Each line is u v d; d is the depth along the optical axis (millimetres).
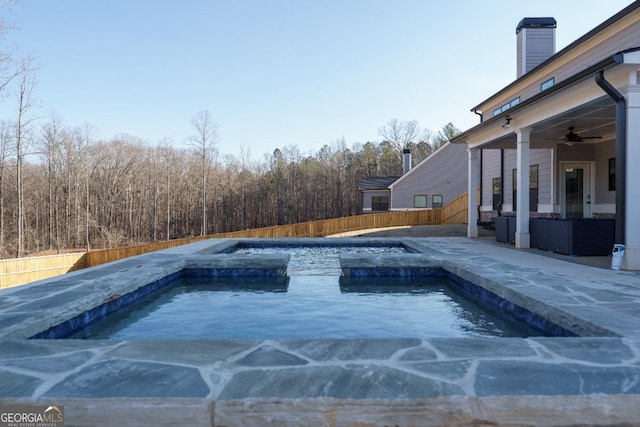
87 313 4316
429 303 5137
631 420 1917
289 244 11648
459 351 2521
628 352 2502
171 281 6605
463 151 26625
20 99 23844
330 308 4875
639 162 5621
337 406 1878
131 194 37719
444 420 1889
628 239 5711
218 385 2021
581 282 4824
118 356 2447
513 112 8445
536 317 3961
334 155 49031
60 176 33062
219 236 19406
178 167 41281
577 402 1909
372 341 2725
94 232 34531
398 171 47094
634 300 3895
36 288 4664
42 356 2455
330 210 45344
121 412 1888
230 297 5578
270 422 1873
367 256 6969
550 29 13219
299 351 2518
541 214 12047
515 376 2129
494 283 4844
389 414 1881
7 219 31000
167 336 3873
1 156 26609
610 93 5695
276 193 44906
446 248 8820
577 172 11117
